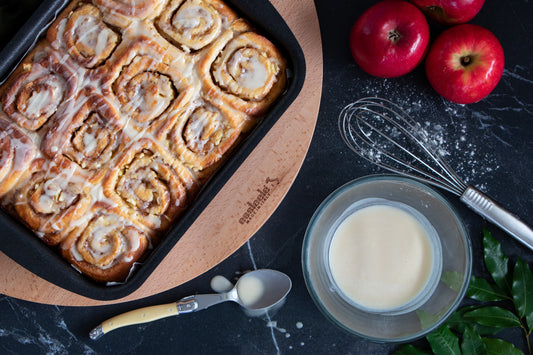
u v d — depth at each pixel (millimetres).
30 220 656
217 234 711
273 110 650
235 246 712
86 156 660
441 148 749
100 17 668
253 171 709
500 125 748
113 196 661
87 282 655
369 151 750
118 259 665
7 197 660
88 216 663
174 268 711
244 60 671
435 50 704
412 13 678
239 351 753
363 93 749
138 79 663
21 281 706
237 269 751
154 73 666
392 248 720
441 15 719
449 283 720
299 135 708
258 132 646
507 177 748
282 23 649
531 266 738
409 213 725
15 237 640
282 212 751
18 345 748
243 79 669
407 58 689
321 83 708
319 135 750
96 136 659
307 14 706
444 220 719
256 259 750
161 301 748
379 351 745
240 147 667
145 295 711
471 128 748
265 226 750
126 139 660
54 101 661
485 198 711
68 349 748
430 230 727
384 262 718
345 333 748
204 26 668
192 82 666
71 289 646
